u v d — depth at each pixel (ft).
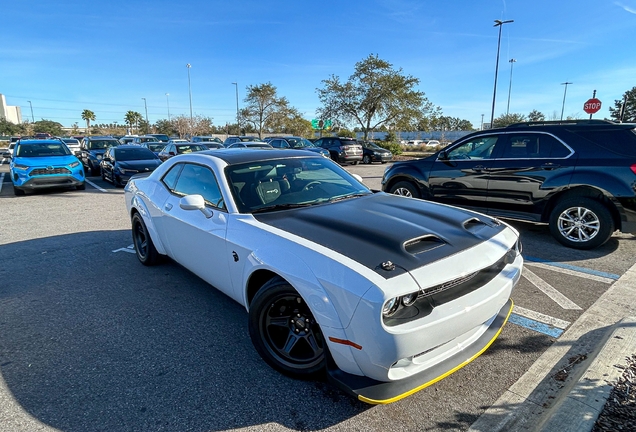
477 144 21.66
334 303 7.31
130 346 10.59
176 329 11.48
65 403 8.38
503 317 9.72
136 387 8.86
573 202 18.07
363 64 106.42
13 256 18.54
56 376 9.34
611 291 13.46
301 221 9.75
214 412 8.02
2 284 15.10
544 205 19.17
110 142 63.00
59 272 16.30
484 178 21.01
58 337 11.13
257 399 8.39
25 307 13.08
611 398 7.10
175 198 13.58
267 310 9.08
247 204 10.91
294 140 73.77
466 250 8.34
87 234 22.65
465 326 7.79
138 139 85.66
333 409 8.05
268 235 9.19
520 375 9.02
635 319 9.89
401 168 24.79
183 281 15.08
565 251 18.25
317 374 8.68
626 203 16.79
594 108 55.01
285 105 146.20
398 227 9.10
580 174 17.83
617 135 17.38
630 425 6.47
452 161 22.48
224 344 10.64
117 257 18.22
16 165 37.22
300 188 12.08
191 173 13.24
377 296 6.79
